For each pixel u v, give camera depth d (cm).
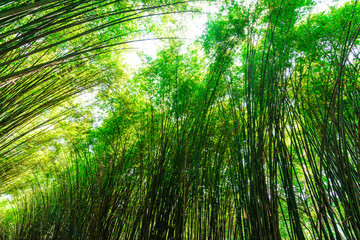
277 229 144
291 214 149
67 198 321
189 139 250
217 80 256
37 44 233
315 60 218
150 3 295
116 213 267
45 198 416
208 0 281
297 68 218
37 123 392
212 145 249
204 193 224
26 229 370
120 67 367
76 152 335
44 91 282
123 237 255
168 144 265
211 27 281
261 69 216
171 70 298
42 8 139
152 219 230
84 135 352
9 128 250
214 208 214
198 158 238
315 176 148
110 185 286
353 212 125
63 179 353
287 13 238
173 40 314
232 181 205
